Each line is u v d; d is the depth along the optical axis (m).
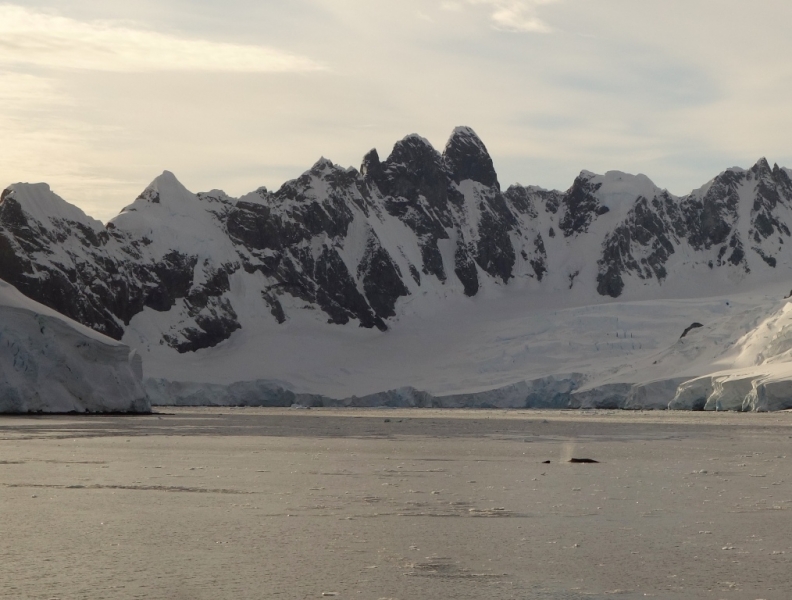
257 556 30.67
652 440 95.06
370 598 25.56
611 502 42.81
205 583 27.14
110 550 31.53
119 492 45.66
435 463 63.47
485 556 30.80
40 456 67.00
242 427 124.44
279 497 44.09
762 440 95.12
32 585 26.80
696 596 25.92
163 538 33.59
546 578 27.91
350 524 36.59
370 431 115.38
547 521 37.50
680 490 47.38
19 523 36.50
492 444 86.81
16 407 151.62
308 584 27.06
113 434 98.00
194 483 49.59
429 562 29.88
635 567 29.30
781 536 34.34
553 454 72.81
